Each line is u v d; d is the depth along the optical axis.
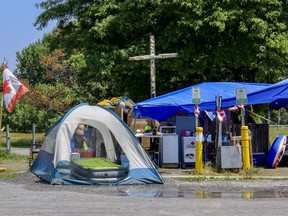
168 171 19.62
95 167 16.42
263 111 31.70
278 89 20.81
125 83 34.19
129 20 30.94
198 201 12.61
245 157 18.81
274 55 28.83
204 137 21.14
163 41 30.36
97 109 17.70
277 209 11.36
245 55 29.66
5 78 23.64
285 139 20.88
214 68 31.33
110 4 31.77
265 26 28.50
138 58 24.83
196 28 28.52
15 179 17.41
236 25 29.77
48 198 13.17
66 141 17.00
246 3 29.41
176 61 29.75
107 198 13.23
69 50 35.59
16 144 40.50
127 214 10.79
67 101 52.81
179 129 21.73
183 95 22.27
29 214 10.81
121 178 16.56
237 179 17.38
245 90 19.11
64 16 36.44
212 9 28.97
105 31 30.84
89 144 20.20
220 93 21.97
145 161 16.73
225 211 11.10
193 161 20.95
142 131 23.47
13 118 64.50
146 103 21.25
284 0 30.14
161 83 32.78
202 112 21.80
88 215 10.70
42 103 54.16
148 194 14.12
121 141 17.00
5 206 11.87
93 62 30.80
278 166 21.52
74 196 13.59
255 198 13.18
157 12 30.69
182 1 28.89
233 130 21.88
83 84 44.25
